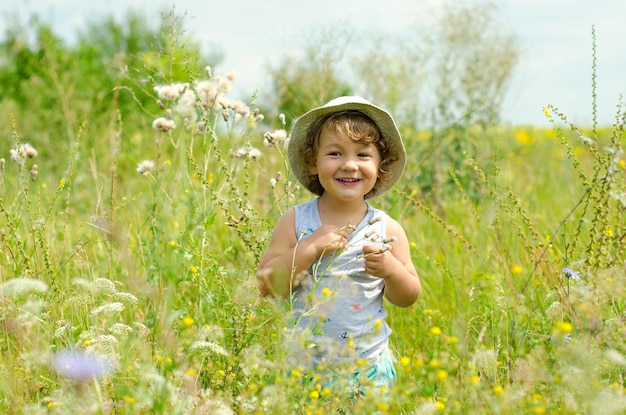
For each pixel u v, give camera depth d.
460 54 8.04
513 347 3.71
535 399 2.81
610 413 2.56
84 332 3.21
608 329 3.11
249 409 2.80
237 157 3.95
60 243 4.85
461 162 7.10
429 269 5.07
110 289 3.34
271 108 6.68
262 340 3.50
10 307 3.50
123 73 5.12
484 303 3.91
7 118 8.67
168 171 5.00
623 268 3.31
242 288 3.36
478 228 5.55
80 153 7.29
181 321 3.51
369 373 3.31
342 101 3.50
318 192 3.74
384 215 3.55
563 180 7.96
